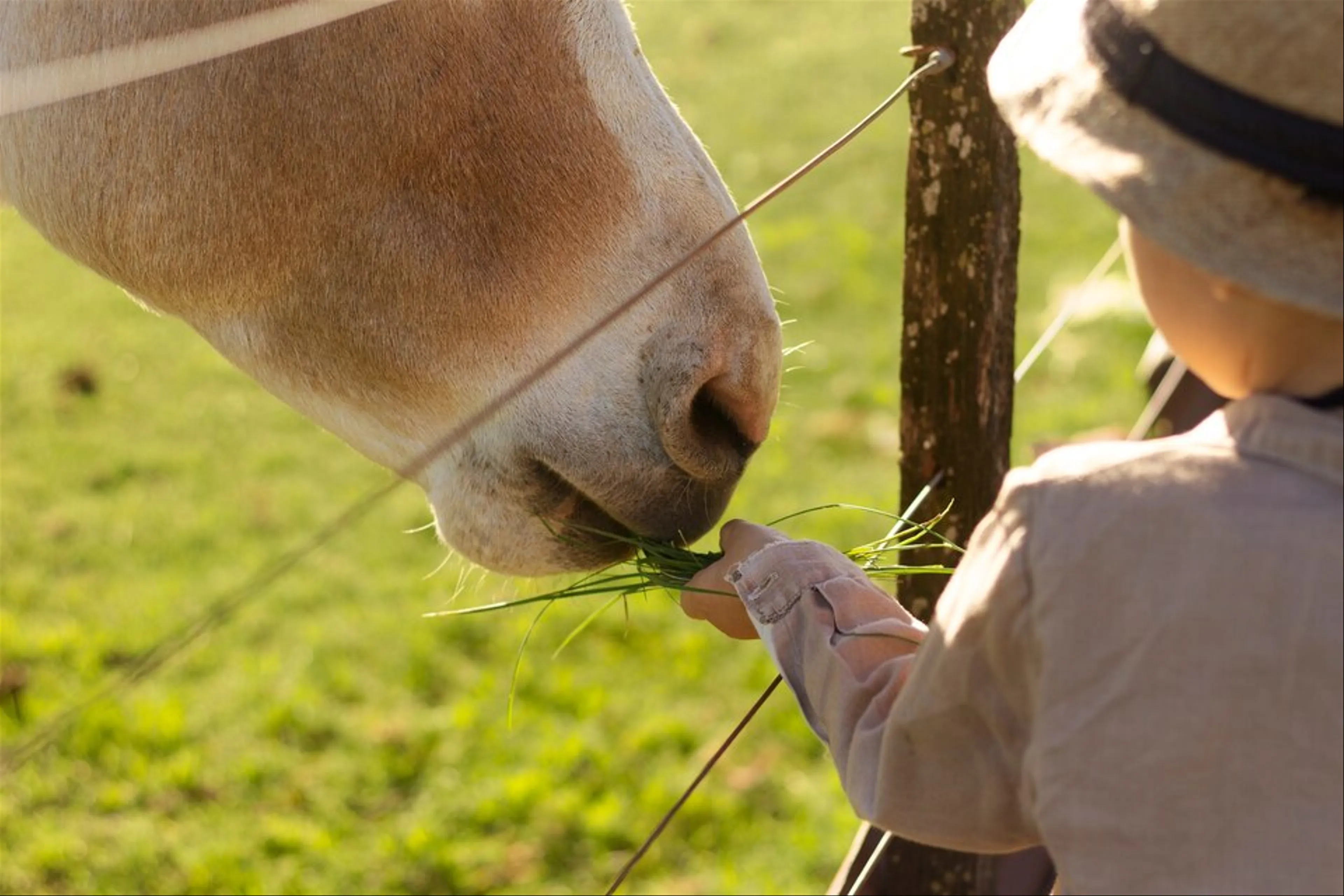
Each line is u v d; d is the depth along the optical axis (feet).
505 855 12.37
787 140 32.19
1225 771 3.20
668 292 5.96
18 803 13.04
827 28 42.14
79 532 17.85
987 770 3.67
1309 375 3.39
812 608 4.40
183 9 6.06
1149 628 3.26
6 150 6.95
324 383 6.51
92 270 7.21
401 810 13.02
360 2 5.79
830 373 21.07
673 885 11.96
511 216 5.92
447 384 6.17
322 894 12.01
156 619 15.85
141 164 6.28
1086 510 3.38
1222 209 3.21
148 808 13.07
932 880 7.18
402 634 15.49
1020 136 3.71
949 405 6.77
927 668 3.71
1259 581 3.22
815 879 11.94
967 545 6.94
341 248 6.13
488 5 5.85
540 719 13.99
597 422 6.01
